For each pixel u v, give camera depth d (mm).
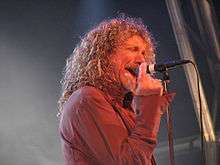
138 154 2064
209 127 4953
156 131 2133
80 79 2443
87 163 2164
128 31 2498
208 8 4996
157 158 5809
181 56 5035
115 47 2447
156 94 2139
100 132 2143
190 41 5086
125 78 2379
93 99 2197
